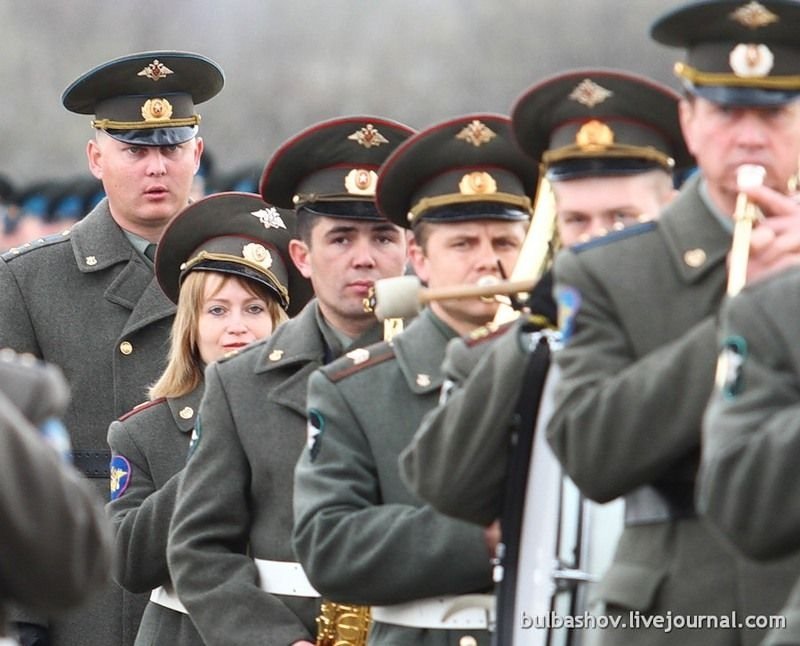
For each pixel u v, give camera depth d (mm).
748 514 15469
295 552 21328
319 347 23516
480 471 18516
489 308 21156
